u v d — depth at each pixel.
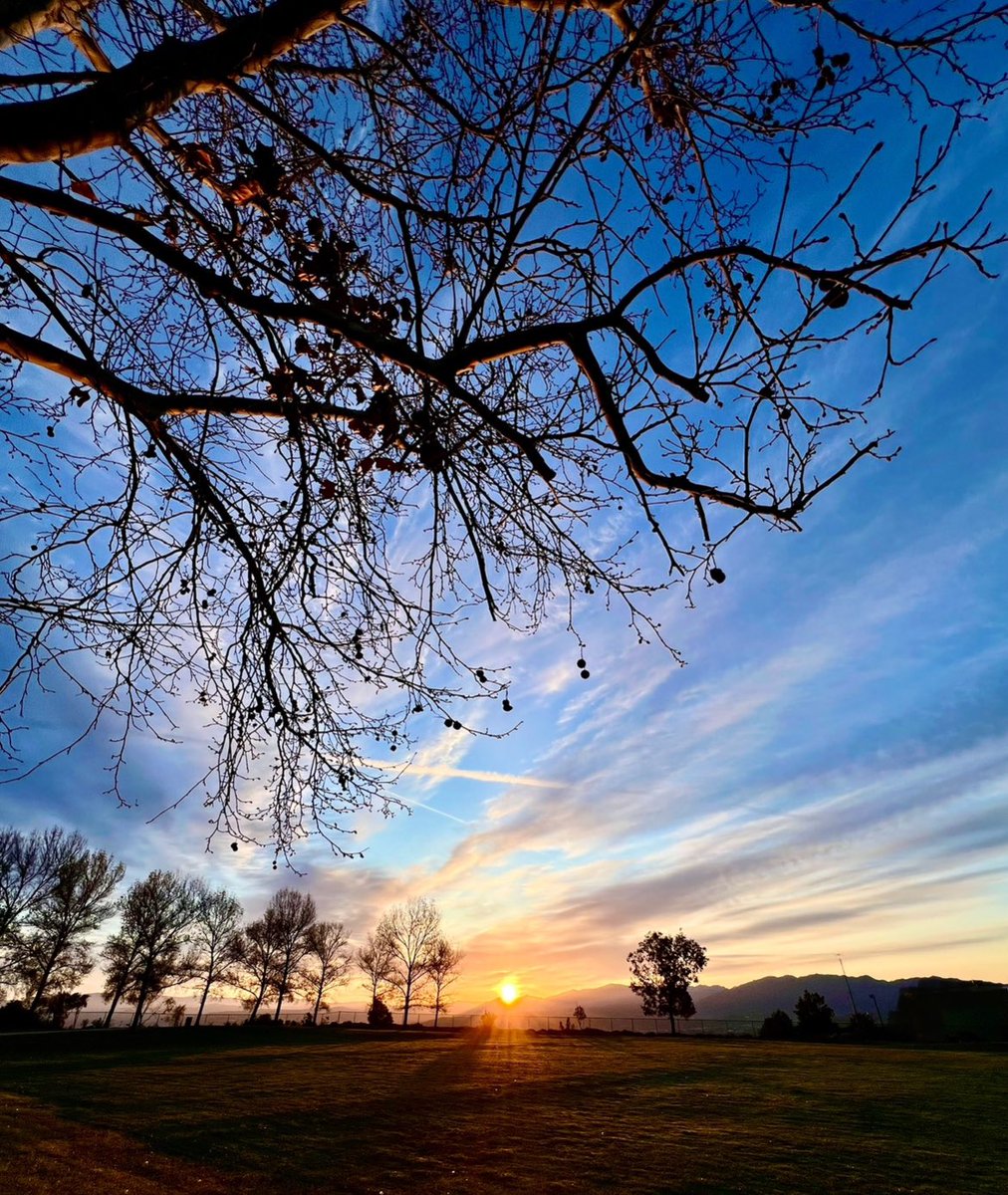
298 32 3.01
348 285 3.29
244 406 3.50
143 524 3.98
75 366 3.29
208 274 2.86
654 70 3.50
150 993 53.81
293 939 62.78
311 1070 25.94
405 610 3.96
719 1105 19.58
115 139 2.95
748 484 2.61
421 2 3.50
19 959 45.75
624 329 2.70
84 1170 11.91
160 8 3.40
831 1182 12.52
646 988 59.75
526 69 2.89
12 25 2.85
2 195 2.84
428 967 68.38
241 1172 12.52
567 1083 23.22
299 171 3.73
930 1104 19.67
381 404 3.16
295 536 3.51
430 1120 17.09
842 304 2.38
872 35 3.08
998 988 54.47
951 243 2.23
